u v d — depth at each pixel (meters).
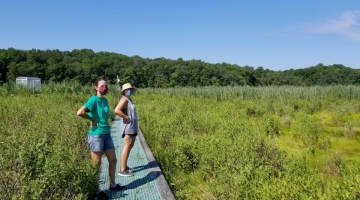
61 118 9.74
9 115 11.63
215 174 6.20
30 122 9.64
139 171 6.66
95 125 5.40
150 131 10.53
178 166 7.29
